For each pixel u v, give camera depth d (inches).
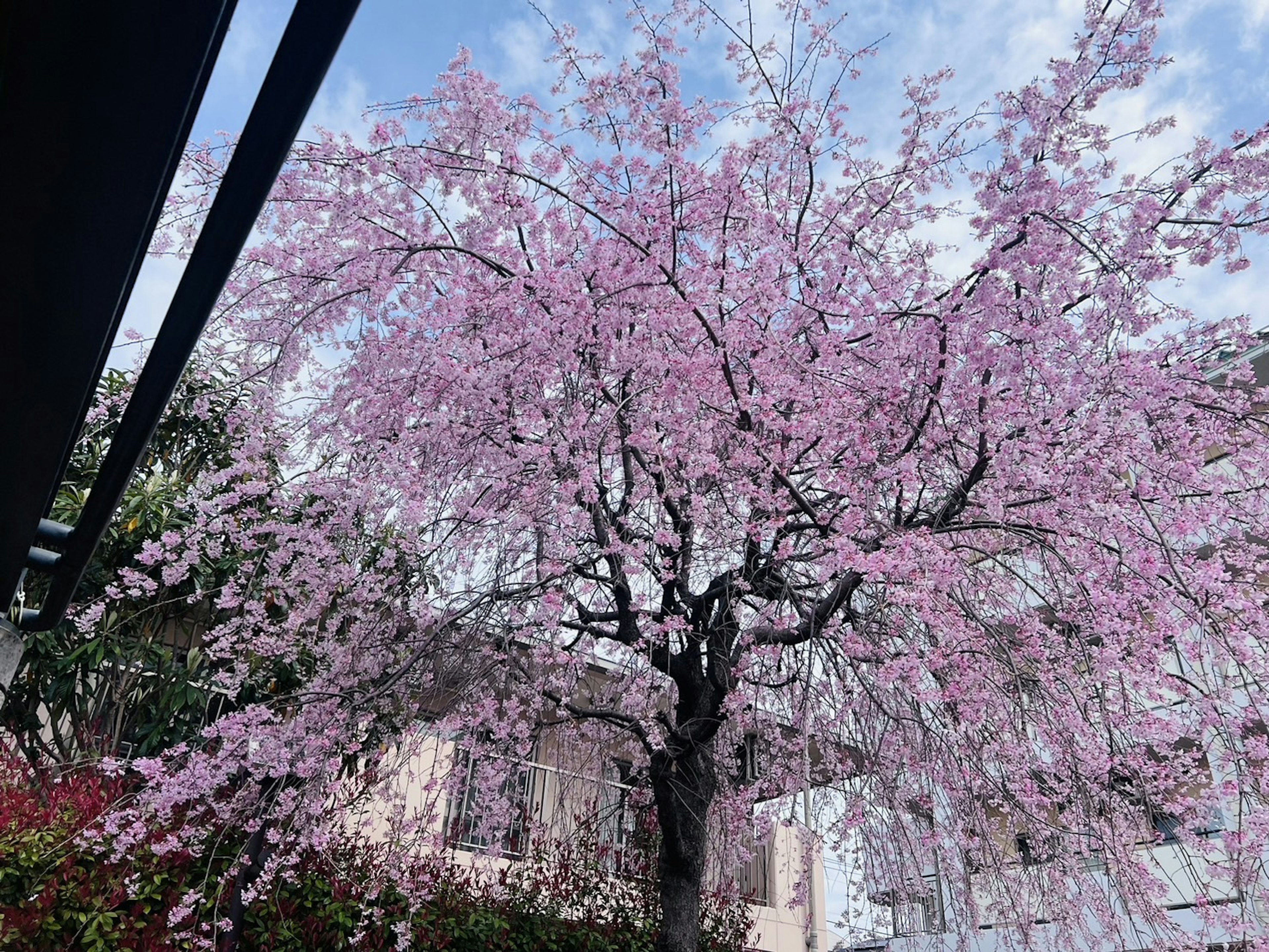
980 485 206.7
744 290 203.5
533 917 269.3
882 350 206.7
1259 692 172.7
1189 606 177.9
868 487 191.5
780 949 392.8
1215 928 204.4
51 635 229.9
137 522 242.5
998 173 183.3
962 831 192.5
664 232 200.5
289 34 46.7
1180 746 237.3
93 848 184.9
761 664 204.4
